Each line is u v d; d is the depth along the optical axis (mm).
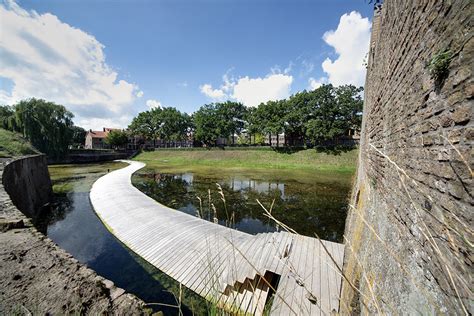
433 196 1471
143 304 1810
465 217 1113
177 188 16203
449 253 1231
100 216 9992
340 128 27391
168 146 57906
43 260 2473
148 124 53031
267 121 33875
